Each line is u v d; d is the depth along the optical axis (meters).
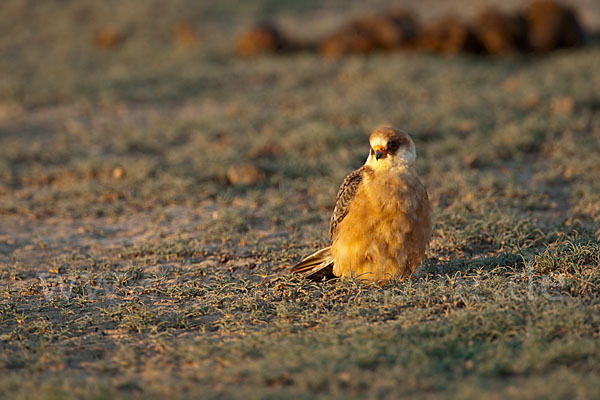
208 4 44.28
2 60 31.98
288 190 14.70
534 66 26.12
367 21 29.17
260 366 6.66
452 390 6.11
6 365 7.43
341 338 7.47
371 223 8.91
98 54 32.88
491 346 7.00
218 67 28.69
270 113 21.02
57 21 40.72
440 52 28.45
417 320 7.93
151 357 7.50
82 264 11.02
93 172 16.22
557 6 27.88
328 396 6.05
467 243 10.87
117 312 8.83
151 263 10.88
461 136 18.00
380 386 6.22
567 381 6.09
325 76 25.84
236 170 15.32
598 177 14.25
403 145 8.89
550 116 19.11
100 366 7.22
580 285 8.57
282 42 30.94
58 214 13.83
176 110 22.95
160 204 14.09
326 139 17.67
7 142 18.91
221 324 8.35
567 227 11.42
